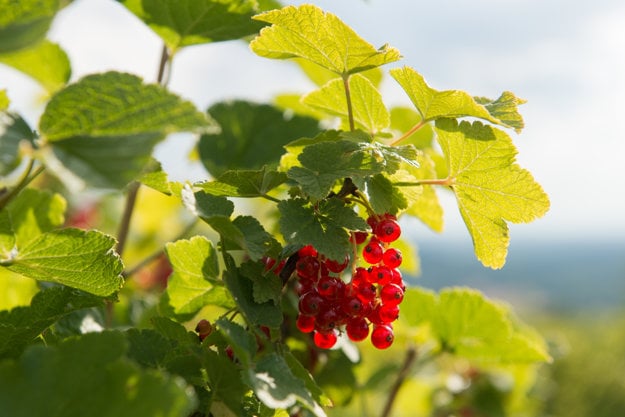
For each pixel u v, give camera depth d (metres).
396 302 0.51
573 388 1.72
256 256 0.48
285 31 0.52
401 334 0.74
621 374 1.77
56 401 0.42
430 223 0.59
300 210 0.50
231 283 0.49
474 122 0.52
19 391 0.42
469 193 0.54
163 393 0.42
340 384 0.65
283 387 0.46
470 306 0.71
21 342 0.49
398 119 0.71
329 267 0.50
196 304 0.55
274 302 0.50
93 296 0.50
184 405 0.42
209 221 0.48
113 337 0.44
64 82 0.63
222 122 0.69
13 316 0.48
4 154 0.41
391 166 0.50
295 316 0.61
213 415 0.48
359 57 0.52
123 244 0.64
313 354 0.63
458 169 0.54
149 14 0.58
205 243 0.52
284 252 0.50
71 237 0.47
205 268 0.52
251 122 0.70
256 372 0.46
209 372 0.47
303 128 0.71
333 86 0.56
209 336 0.49
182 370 0.48
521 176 0.53
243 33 0.59
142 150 0.42
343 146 0.50
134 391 0.42
